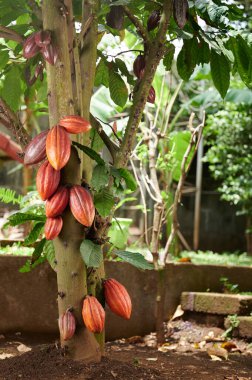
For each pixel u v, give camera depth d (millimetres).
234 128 10609
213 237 14227
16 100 3855
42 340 5000
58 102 2971
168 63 3848
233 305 5434
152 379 3111
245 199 11180
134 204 12867
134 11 3484
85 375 2963
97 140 3521
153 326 5641
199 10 3500
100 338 3223
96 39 3256
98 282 3115
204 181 14297
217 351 4594
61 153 2750
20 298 5027
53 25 2965
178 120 11797
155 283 5660
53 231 2920
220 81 3686
